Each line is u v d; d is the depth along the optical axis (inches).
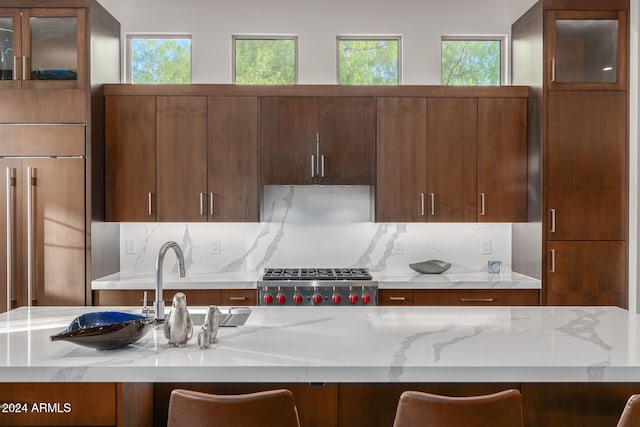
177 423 68.4
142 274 176.1
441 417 66.4
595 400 89.3
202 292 160.7
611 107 162.6
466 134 171.5
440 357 76.0
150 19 185.5
